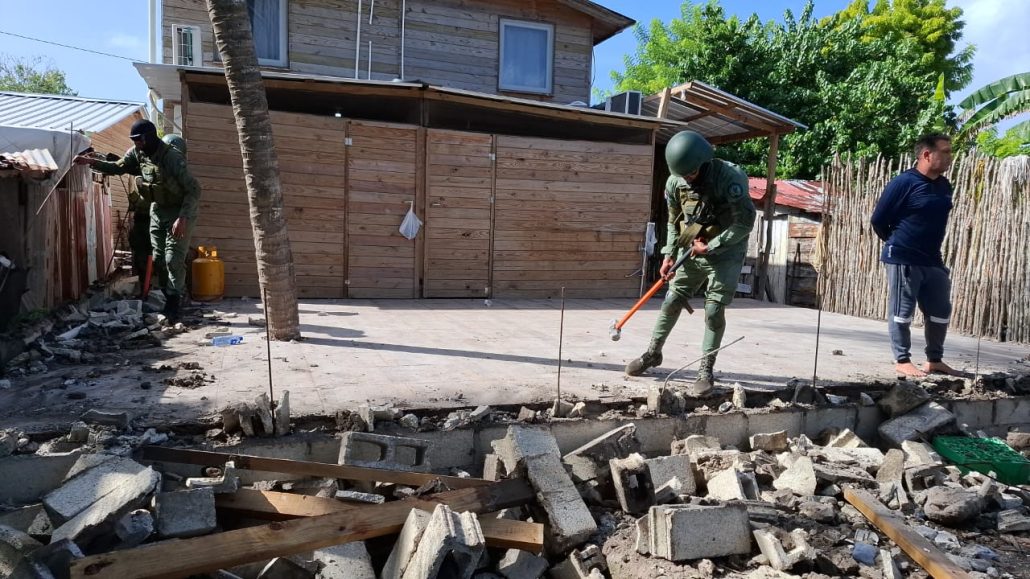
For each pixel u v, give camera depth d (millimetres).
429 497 2744
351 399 3709
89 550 2350
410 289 9109
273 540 2385
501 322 7191
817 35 19906
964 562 2764
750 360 5523
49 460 2775
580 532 2791
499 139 9359
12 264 5082
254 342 5395
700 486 3451
